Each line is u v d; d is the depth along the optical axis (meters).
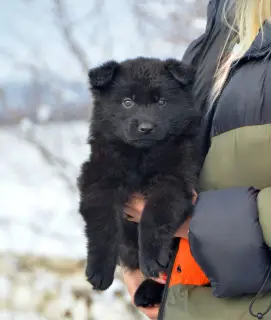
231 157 1.42
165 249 1.46
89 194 1.52
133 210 1.53
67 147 2.65
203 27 2.45
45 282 2.24
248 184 1.41
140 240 1.47
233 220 1.34
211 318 1.37
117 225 1.51
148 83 1.55
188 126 1.55
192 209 1.45
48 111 2.66
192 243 1.36
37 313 2.16
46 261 2.35
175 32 2.48
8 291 2.23
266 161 1.40
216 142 1.45
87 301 2.11
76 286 2.19
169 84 1.56
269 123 1.40
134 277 1.62
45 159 2.62
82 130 2.77
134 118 1.52
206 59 1.58
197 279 1.43
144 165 1.52
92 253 1.49
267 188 1.36
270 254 1.34
